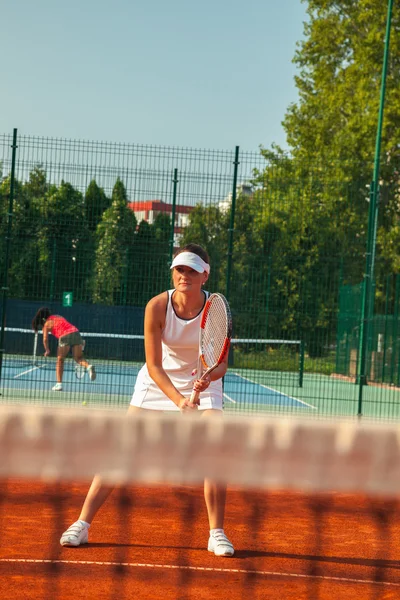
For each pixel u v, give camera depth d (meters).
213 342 7.67
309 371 26.80
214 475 3.82
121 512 9.20
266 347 26.59
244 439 3.84
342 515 9.37
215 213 25.72
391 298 36.00
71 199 25.23
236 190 24.61
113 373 25.91
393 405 26.16
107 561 7.11
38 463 3.66
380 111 30.73
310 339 26.33
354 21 57.59
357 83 55.66
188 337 7.70
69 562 7.04
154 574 6.73
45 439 3.71
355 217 25.95
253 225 25.81
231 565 7.20
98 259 25.81
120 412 3.97
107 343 27.14
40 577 6.50
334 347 28.14
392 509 9.81
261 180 25.19
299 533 8.52
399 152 52.59
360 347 26.84
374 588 6.61
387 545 8.12
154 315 7.62
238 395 28.09
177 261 7.59
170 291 7.77
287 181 25.95
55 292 26.30
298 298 26.02
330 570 7.14
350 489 3.88
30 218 25.41
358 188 25.95
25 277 25.89
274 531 8.59
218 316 7.60
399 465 3.88
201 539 8.12
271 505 9.86
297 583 6.66
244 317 25.92
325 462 3.86
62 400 23.31
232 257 25.05
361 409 24.78
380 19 54.31
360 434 3.90
